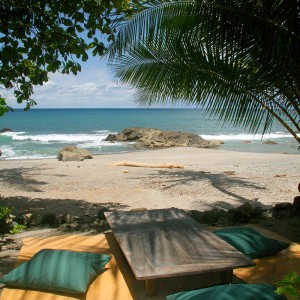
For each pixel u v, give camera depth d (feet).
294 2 14.61
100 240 16.28
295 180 37.35
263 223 21.16
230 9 15.14
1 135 128.47
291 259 13.52
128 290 11.61
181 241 12.50
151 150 82.94
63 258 12.34
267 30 14.99
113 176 41.24
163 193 31.32
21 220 20.85
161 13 16.90
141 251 11.64
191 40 16.81
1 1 18.38
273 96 17.78
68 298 11.11
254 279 12.17
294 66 15.89
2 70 19.92
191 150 77.10
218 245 12.11
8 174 43.09
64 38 19.31
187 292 9.82
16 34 18.11
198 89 18.13
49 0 18.63
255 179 38.19
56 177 40.63
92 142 106.22
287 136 126.41
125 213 16.84
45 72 20.84
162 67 18.65
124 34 18.06
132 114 394.52
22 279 11.60
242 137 122.93
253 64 16.53
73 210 25.52
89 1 18.61
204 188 33.45
